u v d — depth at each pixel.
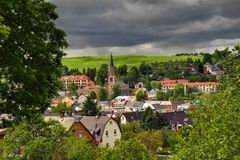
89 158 50.72
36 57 22.67
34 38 21.80
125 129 129.62
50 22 23.67
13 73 20.59
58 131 50.00
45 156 47.28
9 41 20.78
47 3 23.72
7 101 21.88
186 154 19.70
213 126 18.25
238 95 18.81
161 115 142.75
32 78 20.91
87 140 54.12
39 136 48.00
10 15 20.86
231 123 17.59
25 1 21.41
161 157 82.31
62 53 24.11
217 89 22.02
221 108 18.98
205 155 18.05
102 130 109.38
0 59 20.34
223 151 16.86
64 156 49.59
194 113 21.20
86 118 115.56
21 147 47.72
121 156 48.16
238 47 21.80
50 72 23.58
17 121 25.05
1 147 46.09
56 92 24.45
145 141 100.81
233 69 21.22
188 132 21.61
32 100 22.27
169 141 103.00
